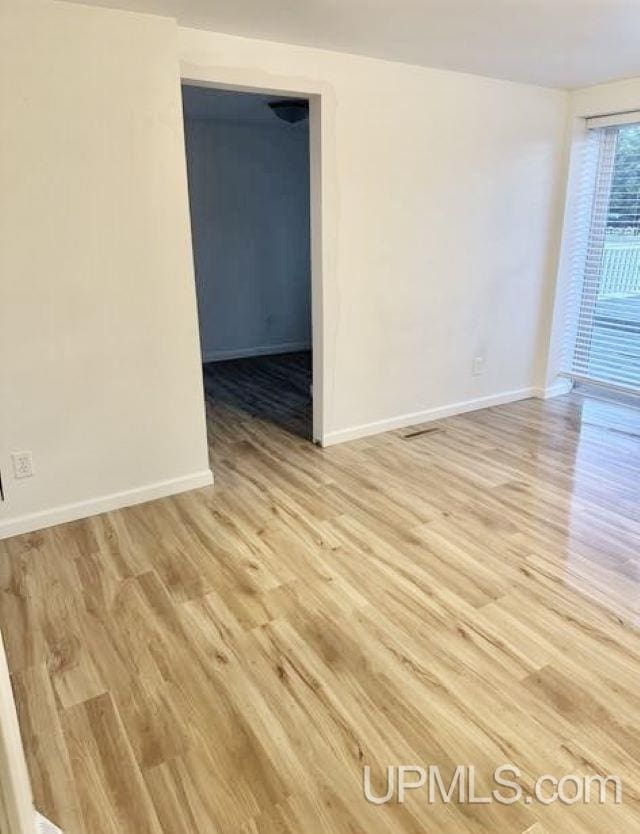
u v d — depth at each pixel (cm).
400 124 339
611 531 263
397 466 337
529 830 134
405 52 308
